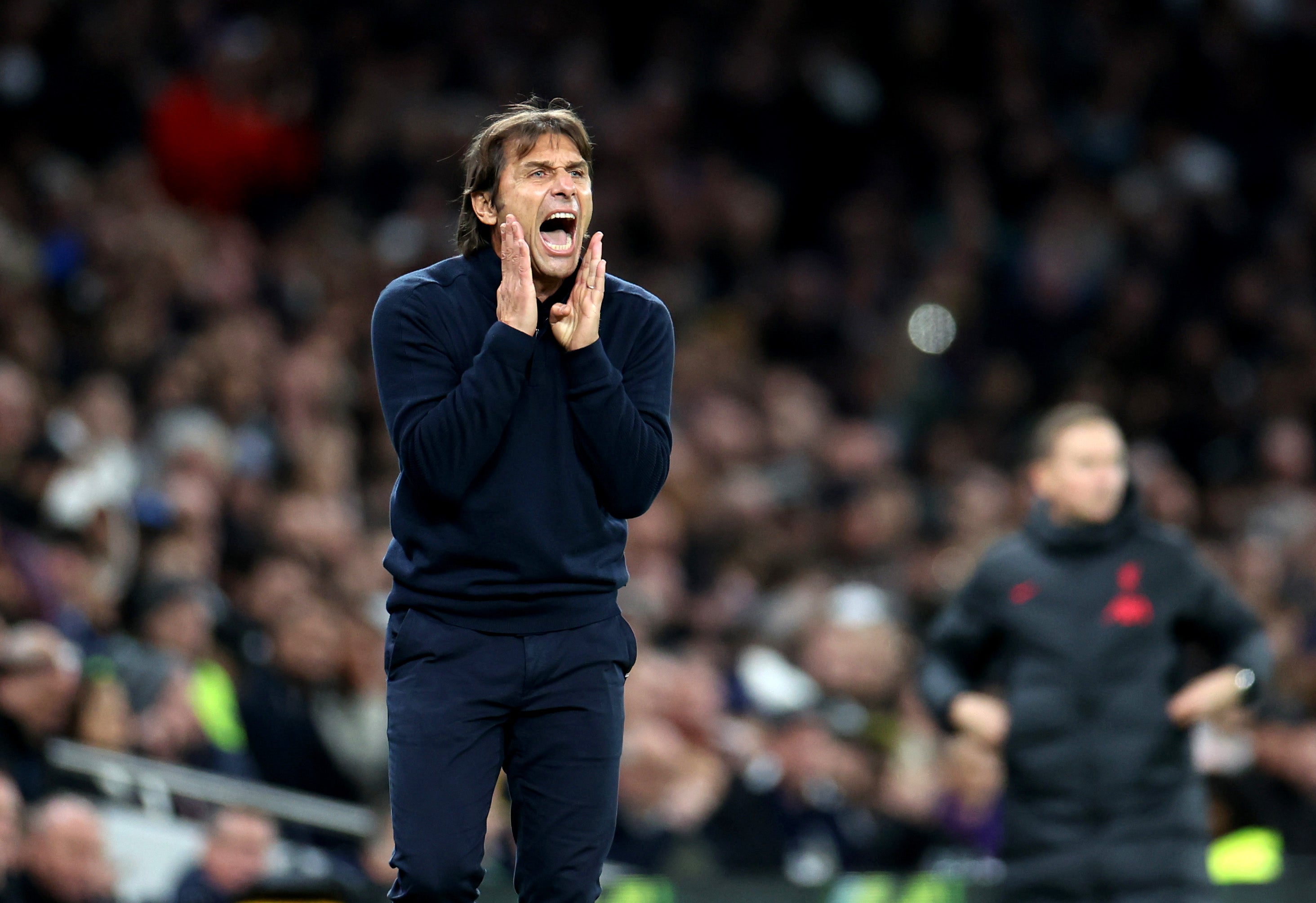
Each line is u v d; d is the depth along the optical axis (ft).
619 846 68.23
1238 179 161.48
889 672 81.87
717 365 128.26
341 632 73.20
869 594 85.51
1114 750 56.75
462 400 33.37
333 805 65.57
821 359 139.64
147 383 103.19
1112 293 148.97
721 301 141.59
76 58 130.31
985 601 59.62
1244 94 165.17
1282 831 74.23
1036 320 146.92
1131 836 56.49
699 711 74.69
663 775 68.69
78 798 60.75
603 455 34.32
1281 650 88.94
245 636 76.33
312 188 134.62
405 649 34.83
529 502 34.27
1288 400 141.08
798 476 116.06
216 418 102.22
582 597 34.96
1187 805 57.11
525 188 34.58
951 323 142.00
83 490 83.30
